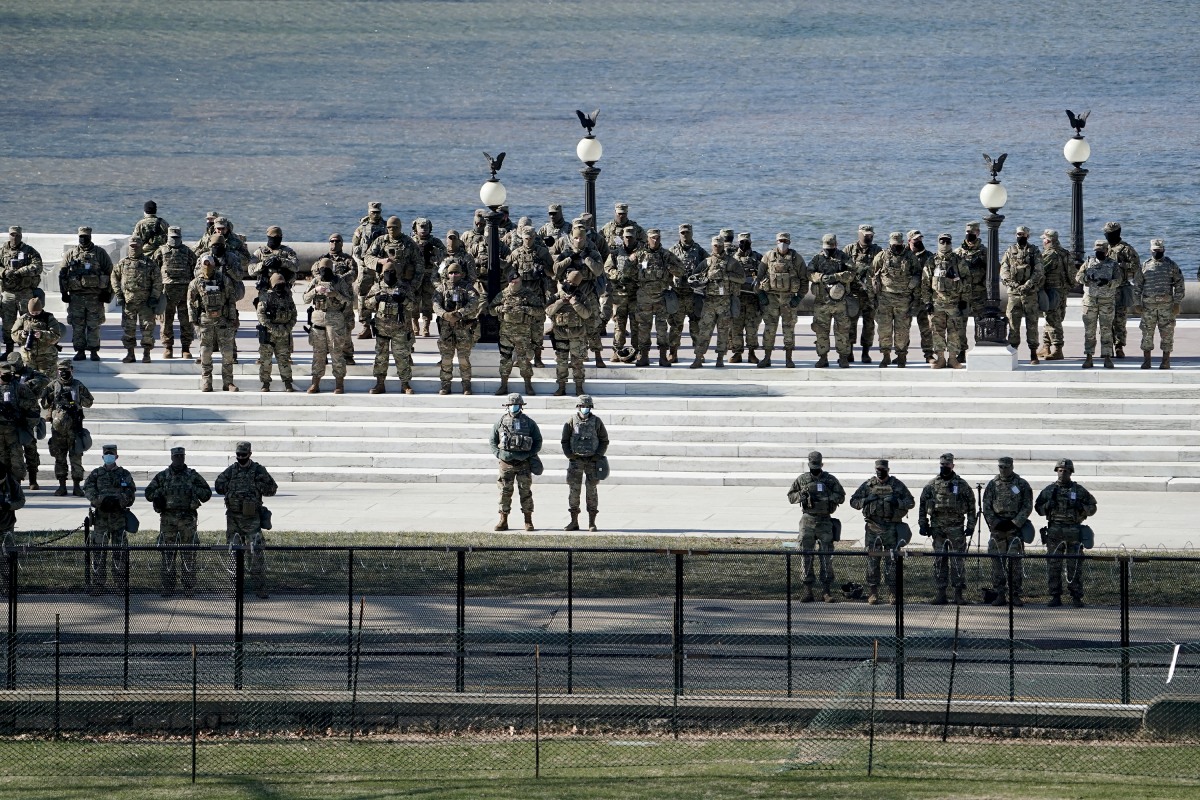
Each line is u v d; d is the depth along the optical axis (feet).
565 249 418.10
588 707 256.73
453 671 267.80
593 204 446.19
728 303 422.41
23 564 286.46
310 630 278.05
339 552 296.71
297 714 257.96
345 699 257.55
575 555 287.69
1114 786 228.22
